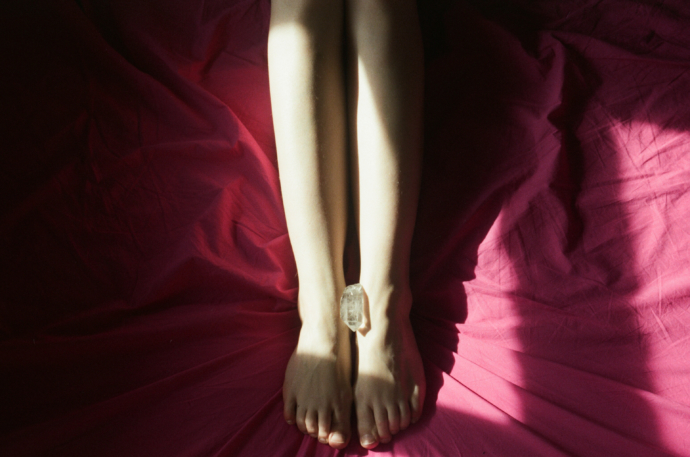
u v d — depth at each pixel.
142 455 0.74
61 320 0.83
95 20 1.06
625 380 0.79
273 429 0.78
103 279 0.88
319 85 0.86
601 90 1.02
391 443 0.78
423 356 0.88
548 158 0.96
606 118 0.99
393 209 0.86
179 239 0.93
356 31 0.90
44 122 0.94
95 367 0.82
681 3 1.04
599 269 0.88
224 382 0.83
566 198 0.94
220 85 1.07
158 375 0.83
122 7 1.06
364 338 0.83
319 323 0.83
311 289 0.85
